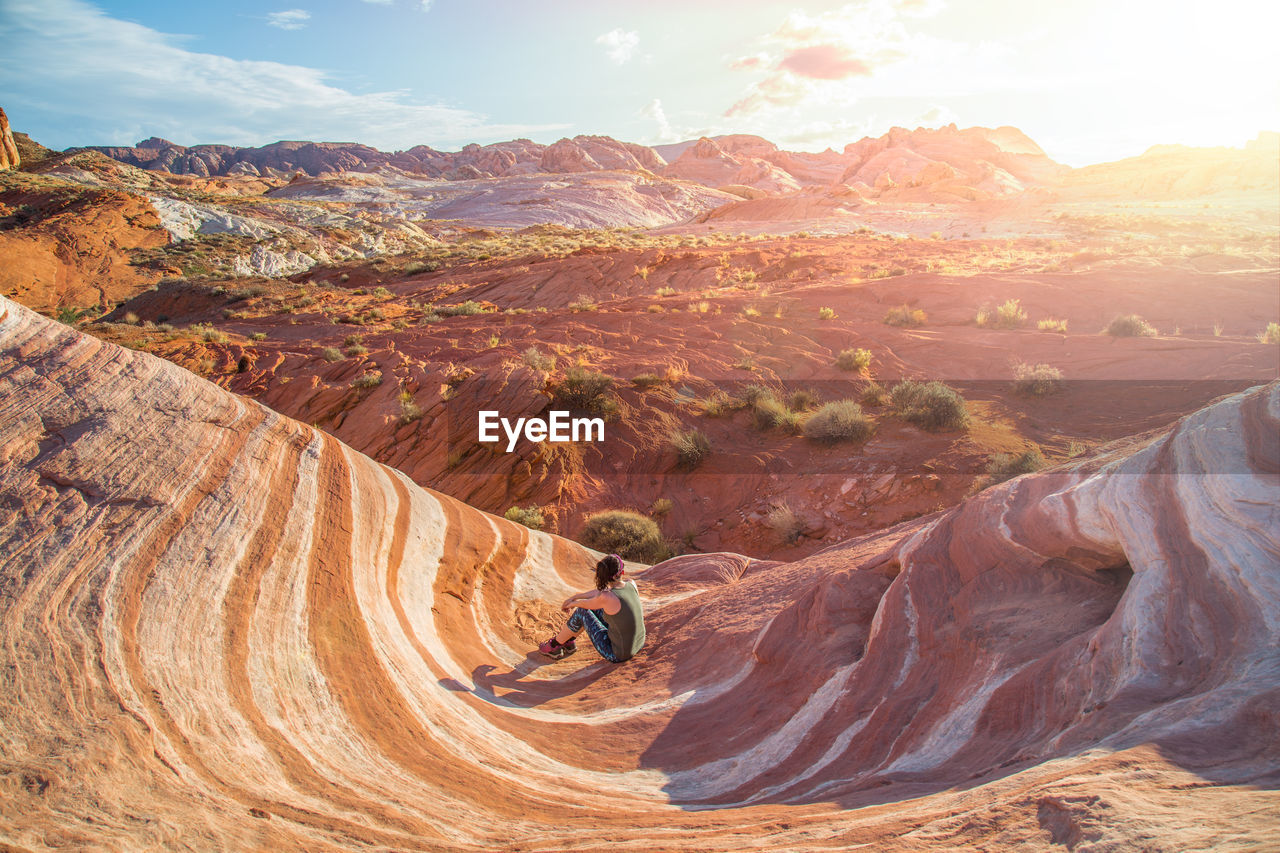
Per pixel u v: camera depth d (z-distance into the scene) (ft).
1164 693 8.05
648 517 50.55
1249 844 4.42
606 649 19.12
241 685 10.29
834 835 7.07
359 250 269.64
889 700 12.17
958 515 15.29
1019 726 9.80
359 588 14.66
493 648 18.95
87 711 8.08
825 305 87.97
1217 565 9.11
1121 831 5.11
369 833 8.09
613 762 13.01
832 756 11.47
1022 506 14.03
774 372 68.49
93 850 6.15
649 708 15.47
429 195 460.55
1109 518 11.63
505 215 375.66
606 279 136.98
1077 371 59.82
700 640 18.81
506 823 9.39
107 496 11.24
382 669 13.11
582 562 27.68
